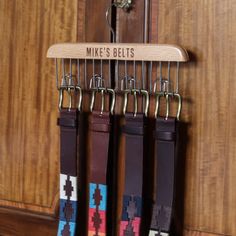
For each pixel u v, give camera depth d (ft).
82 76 2.56
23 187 2.77
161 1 2.36
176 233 2.42
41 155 2.71
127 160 2.41
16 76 2.73
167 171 2.33
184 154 2.38
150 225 2.41
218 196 2.33
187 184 2.38
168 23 2.36
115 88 2.49
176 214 2.41
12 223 2.81
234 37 2.25
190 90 2.35
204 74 2.31
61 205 2.58
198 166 2.36
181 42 2.34
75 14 2.55
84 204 2.62
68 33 2.58
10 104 2.76
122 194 2.52
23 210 2.77
